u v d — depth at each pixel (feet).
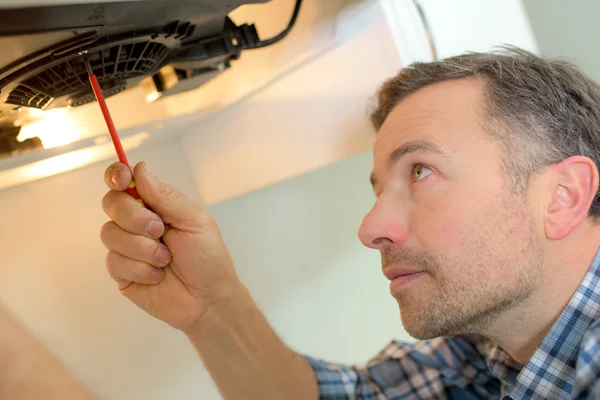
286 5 2.25
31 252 2.63
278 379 2.55
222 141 3.08
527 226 1.94
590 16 4.30
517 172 1.97
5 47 1.27
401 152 2.09
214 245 2.09
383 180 2.20
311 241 3.80
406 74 2.25
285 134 2.75
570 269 2.01
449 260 1.95
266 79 2.54
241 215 3.51
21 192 2.62
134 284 2.13
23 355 0.92
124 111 2.22
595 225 2.06
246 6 2.20
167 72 2.06
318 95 2.57
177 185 3.26
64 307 2.70
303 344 3.67
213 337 2.32
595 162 2.13
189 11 1.59
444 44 2.39
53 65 1.48
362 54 2.37
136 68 1.73
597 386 1.57
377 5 2.21
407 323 2.04
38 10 1.20
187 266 2.07
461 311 1.95
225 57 2.04
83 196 2.84
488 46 2.54
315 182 3.87
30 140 1.91
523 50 2.32
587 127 2.15
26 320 2.57
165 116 2.42
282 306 3.61
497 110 2.04
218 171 3.18
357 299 3.97
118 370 2.84
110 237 1.86
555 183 2.00
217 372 2.42
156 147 3.19
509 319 2.04
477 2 2.52
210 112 2.75
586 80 2.30
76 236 2.79
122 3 1.34
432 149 2.01
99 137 2.14
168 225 2.01
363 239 2.13
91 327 2.78
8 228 2.57
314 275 3.78
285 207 3.71
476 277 1.93
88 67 1.55
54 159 2.12
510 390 2.16
